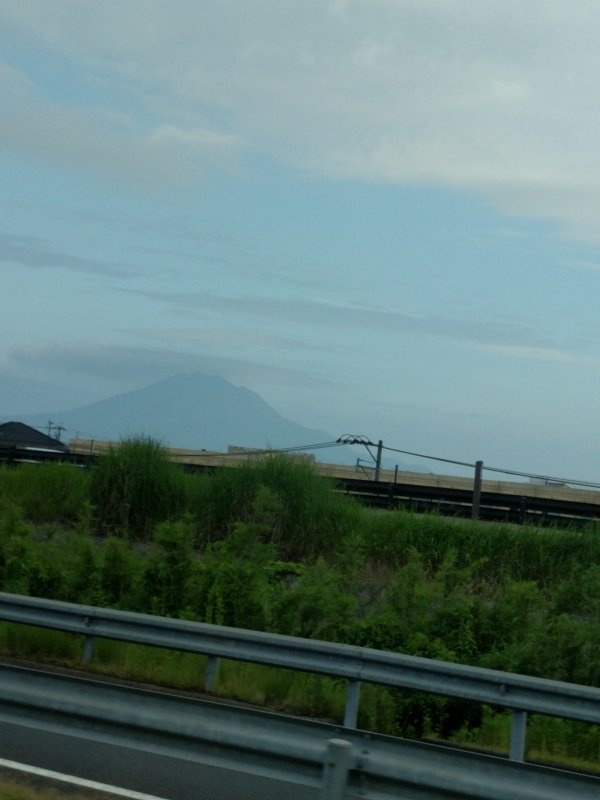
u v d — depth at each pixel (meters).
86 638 12.29
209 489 21.50
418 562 15.45
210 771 8.61
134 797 7.71
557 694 9.04
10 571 15.51
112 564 15.29
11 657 12.83
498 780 6.07
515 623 13.59
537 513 27.12
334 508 20.72
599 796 5.97
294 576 17.59
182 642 11.26
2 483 23.42
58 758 8.62
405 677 9.79
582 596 14.40
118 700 6.76
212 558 15.08
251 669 12.38
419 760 6.15
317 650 10.28
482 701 9.36
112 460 22.59
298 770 6.23
